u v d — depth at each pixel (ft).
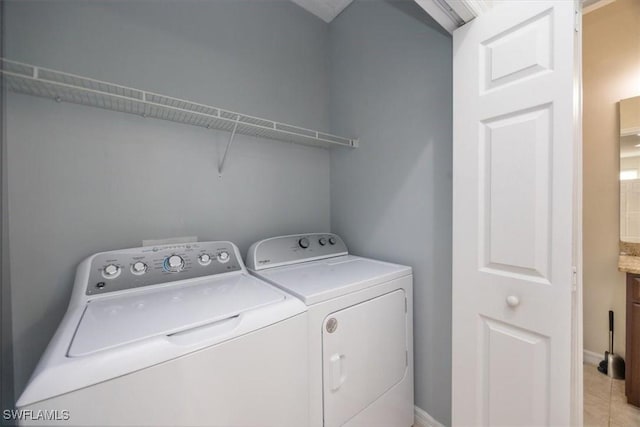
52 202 3.68
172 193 4.70
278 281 4.01
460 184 3.76
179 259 4.01
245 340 2.65
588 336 7.27
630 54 6.56
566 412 2.88
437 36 4.67
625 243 6.73
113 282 3.43
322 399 3.42
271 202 6.03
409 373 4.82
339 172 6.81
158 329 2.48
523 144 3.15
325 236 5.99
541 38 2.99
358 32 6.22
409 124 5.16
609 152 6.91
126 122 4.27
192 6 4.91
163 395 2.19
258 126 4.93
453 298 3.88
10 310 3.37
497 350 3.43
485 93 3.48
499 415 3.43
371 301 4.11
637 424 5.12
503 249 3.34
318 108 6.89
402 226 5.31
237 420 2.58
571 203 2.82
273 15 6.06
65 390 1.82
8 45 3.40
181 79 4.76
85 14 3.90
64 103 3.78
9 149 3.40
